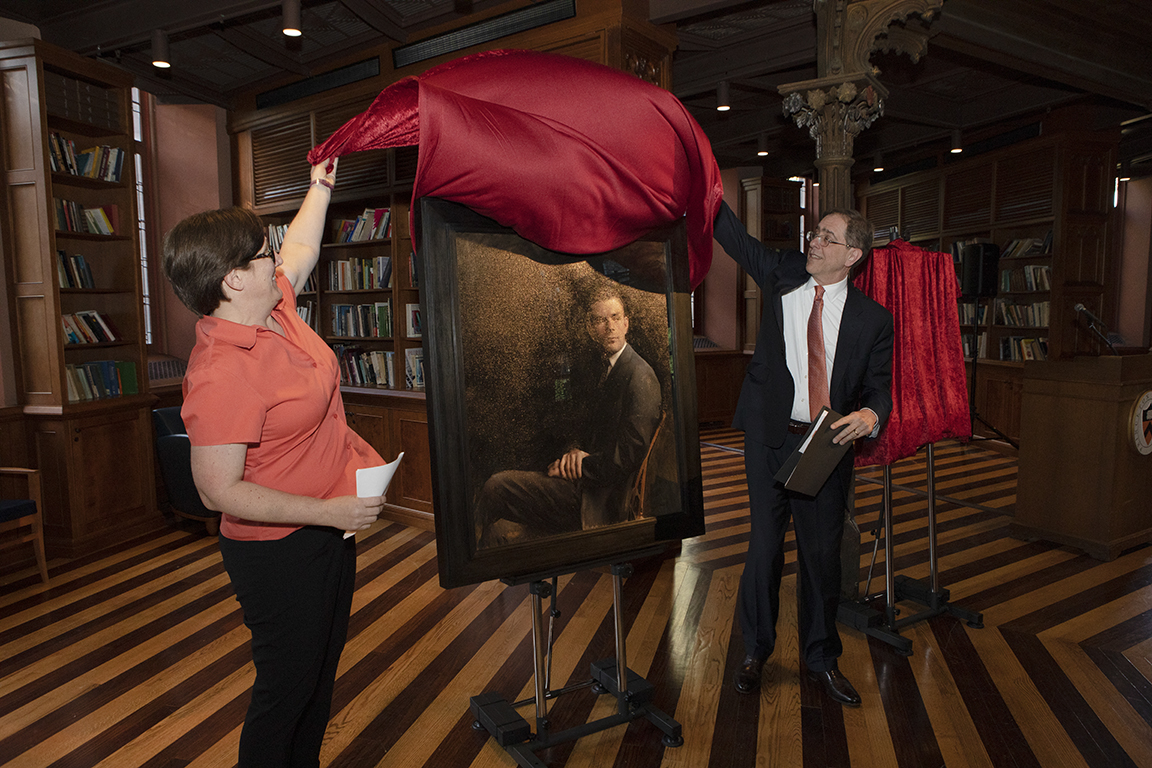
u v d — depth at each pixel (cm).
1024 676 276
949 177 838
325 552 158
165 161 634
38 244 439
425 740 238
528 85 186
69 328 462
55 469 445
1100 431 409
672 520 211
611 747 233
